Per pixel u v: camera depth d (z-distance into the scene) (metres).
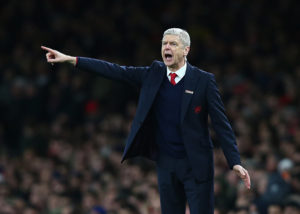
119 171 49.94
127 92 60.75
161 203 19.45
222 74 58.78
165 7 70.31
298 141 45.38
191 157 18.41
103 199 45.94
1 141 62.12
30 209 49.00
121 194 45.88
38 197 50.28
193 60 62.19
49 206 48.44
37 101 62.62
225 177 41.81
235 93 55.56
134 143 18.80
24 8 70.44
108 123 56.75
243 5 67.31
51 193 50.66
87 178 50.53
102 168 50.72
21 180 54.88
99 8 70.31
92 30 68.06
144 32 67.62
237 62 60.91
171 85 18.67
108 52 66.56
